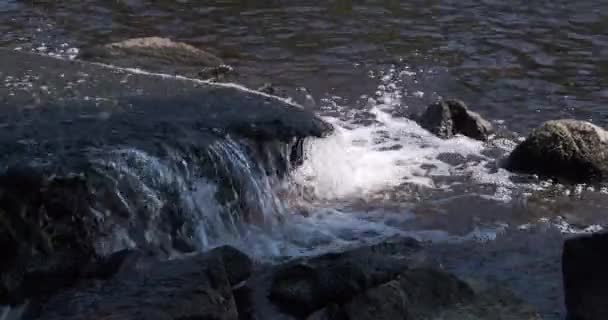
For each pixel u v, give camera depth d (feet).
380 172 60.13
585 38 84.38
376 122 67.72
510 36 84.43
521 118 69.26
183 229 50.62
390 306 42.70
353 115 68.74
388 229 53.26
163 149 51.62
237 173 53.62
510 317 43.70
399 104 71.00
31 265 44.50
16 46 78.48
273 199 55.06
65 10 88.07
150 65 72.90
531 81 75.51
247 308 44.09
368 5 91.15
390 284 43.52
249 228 53.26
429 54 80.23
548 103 71.67
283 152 56.13
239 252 46.11
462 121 66.28
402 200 56.75
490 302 44.86
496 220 54.39
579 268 43.62
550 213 55.21
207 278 42.98
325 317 42.91
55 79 62.13
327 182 57.67
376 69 77.00
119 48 74.79
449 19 88.17
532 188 58.18
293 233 53.01
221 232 52.19
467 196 57.11
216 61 75.20
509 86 74.54
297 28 85.10
